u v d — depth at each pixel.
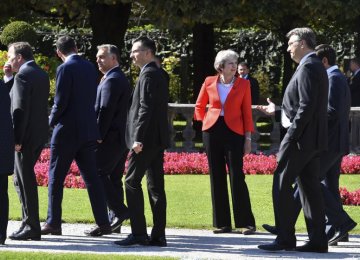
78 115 17.33
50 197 17.50
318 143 15.48
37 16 49.69
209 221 19.91
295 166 15.52
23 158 16.86
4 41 36.75
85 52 59.59
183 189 25.20
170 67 55.78
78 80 17.34
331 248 16.66
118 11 44.88
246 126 18.56
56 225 17.50
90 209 21.16
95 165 17.66
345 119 17.20
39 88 16.84
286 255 15.49
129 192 16.45
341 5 39.97
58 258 14.42
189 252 15.80
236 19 41.12
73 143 17.36
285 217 15.73
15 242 16.70
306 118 15.22
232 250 16.09
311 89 15.22
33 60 17.02
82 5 42.00
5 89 16.27
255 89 32.91
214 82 18.70
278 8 40.75
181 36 55.25
